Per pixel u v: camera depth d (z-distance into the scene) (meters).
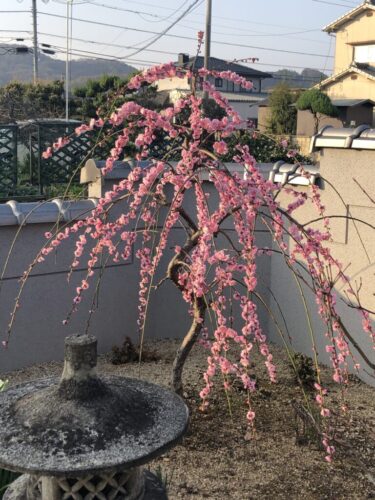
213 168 3.00
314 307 5.09
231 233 5.51
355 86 29.75
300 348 5.29
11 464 1.47
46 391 1.75
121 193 5.05
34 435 1.57
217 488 3.21
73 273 4.97
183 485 3.22
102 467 1.46
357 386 4.61
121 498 1.69
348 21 30.91
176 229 5.52
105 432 1.58
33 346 4.84
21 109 21.47
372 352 4.60
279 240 3.14
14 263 4.62
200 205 3.50
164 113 3.36
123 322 5.38
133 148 7.15
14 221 4.48
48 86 24.28
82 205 4.80
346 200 4.65
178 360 3.88
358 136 4.42
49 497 1.66
